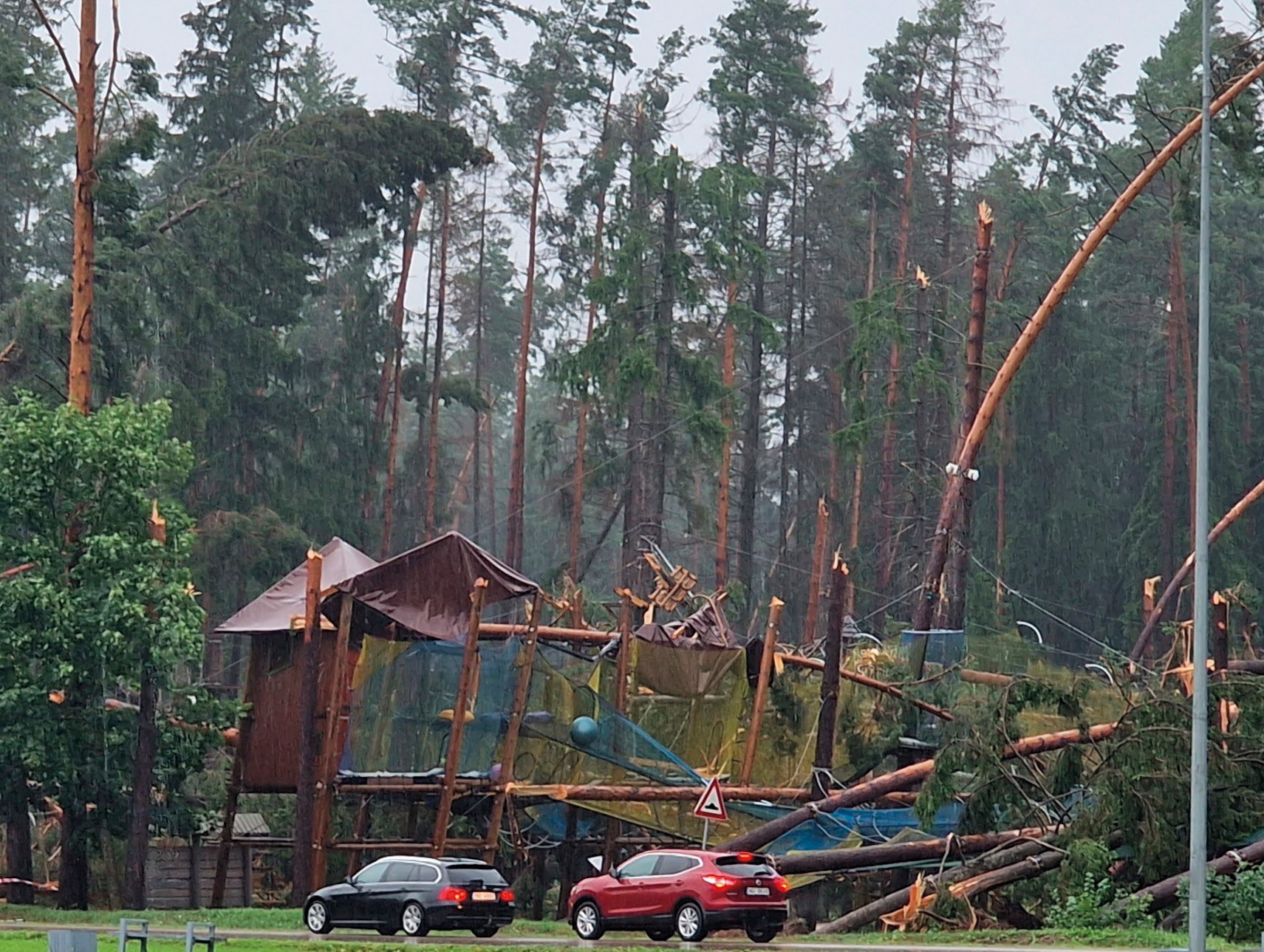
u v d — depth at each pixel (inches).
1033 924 1694.1
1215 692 1742.1
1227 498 3966.5
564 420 4131.4
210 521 3112.7
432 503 3789.4
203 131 3757.4
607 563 5428.2
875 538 4097.0
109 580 1851.6
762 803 1930.4
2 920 1712.6
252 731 1987.0
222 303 3132.4
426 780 1855.3
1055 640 4072.3
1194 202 2235.5
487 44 3964.1
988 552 4116.6
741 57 3988.7
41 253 4402.1
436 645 1879.9
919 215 4156.0
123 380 2827.3
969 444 2325.3
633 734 1889.8
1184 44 3969.0
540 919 2063.2
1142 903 1568.7
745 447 3973.9
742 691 1983.3
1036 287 4143.7
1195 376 3863.2
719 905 1381.6
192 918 1676.9
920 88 4023.1
